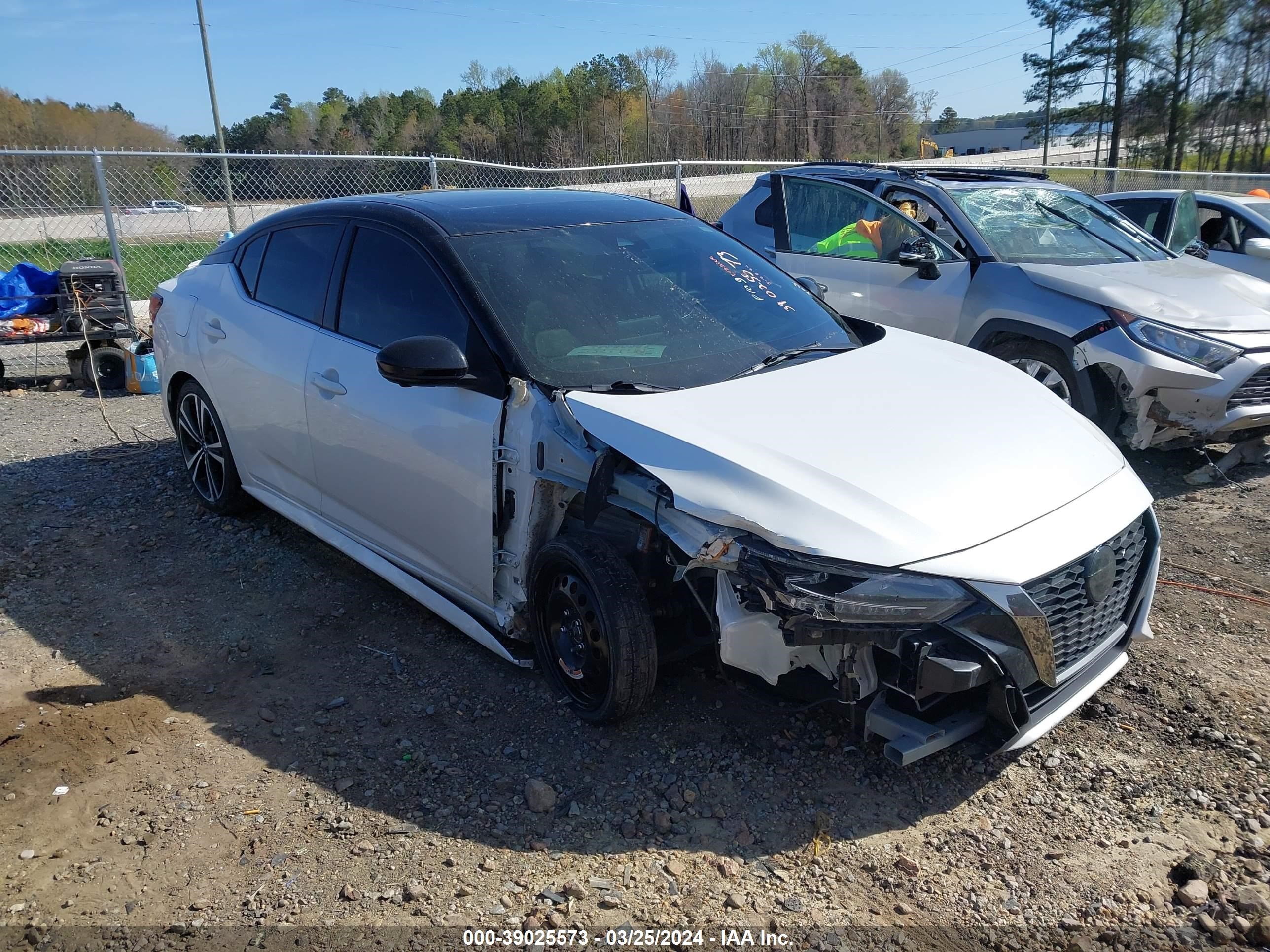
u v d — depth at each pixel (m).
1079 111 49.50
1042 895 2.53
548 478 3.18
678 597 3.25
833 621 2.55
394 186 12.15
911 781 2.98
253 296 4.61
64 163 11.37
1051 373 5.86
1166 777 2.99
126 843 2.77
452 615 3.65
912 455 2.89
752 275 4.14
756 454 2.83
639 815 2.85
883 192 6.98
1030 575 2.62
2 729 3.31
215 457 5.06
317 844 2.75
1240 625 3.95
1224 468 5.79
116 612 4.21
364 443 3.81
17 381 8.67
